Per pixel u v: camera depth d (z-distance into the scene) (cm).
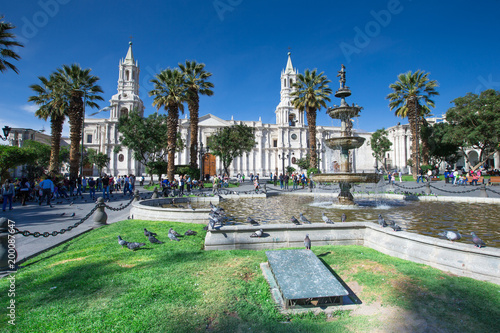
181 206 1285
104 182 1842
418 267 443
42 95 2612
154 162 2978
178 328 294
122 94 6375
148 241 632
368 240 580
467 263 415
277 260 409
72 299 358
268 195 1906
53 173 2383
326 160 6078
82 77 2633
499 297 347
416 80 3141
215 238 573
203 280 409
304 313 330
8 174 1938
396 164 6756
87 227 850
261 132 6838
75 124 2575
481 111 3145
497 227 776
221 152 3594
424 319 311
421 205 1262
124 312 324
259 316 320
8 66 1744
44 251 605
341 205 1273
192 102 2708
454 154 4562
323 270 382
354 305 347
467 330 290
